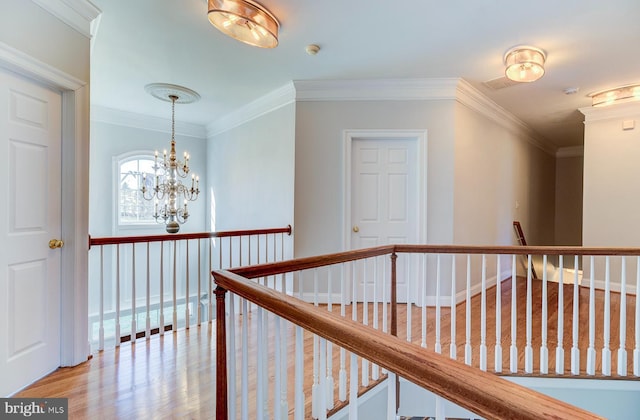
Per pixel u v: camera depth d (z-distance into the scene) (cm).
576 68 294
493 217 422
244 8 210
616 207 393
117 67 308
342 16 224
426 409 217
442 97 341
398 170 354
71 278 208
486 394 56
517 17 222
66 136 207
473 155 377
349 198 350
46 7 186
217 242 509
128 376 202
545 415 50
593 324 216
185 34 249
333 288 352
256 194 421
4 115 174
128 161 471
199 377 202
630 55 269
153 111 452
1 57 164
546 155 617
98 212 441
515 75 283
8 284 176
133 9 217
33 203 189
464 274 365
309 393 184
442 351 240
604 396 214
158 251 482
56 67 193
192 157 529
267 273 146
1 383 172
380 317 308
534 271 535
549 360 232
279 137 380
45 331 197
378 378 201
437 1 207
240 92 373
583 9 211
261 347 117
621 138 389
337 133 350
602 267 402
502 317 311
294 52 277
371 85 340
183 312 487
